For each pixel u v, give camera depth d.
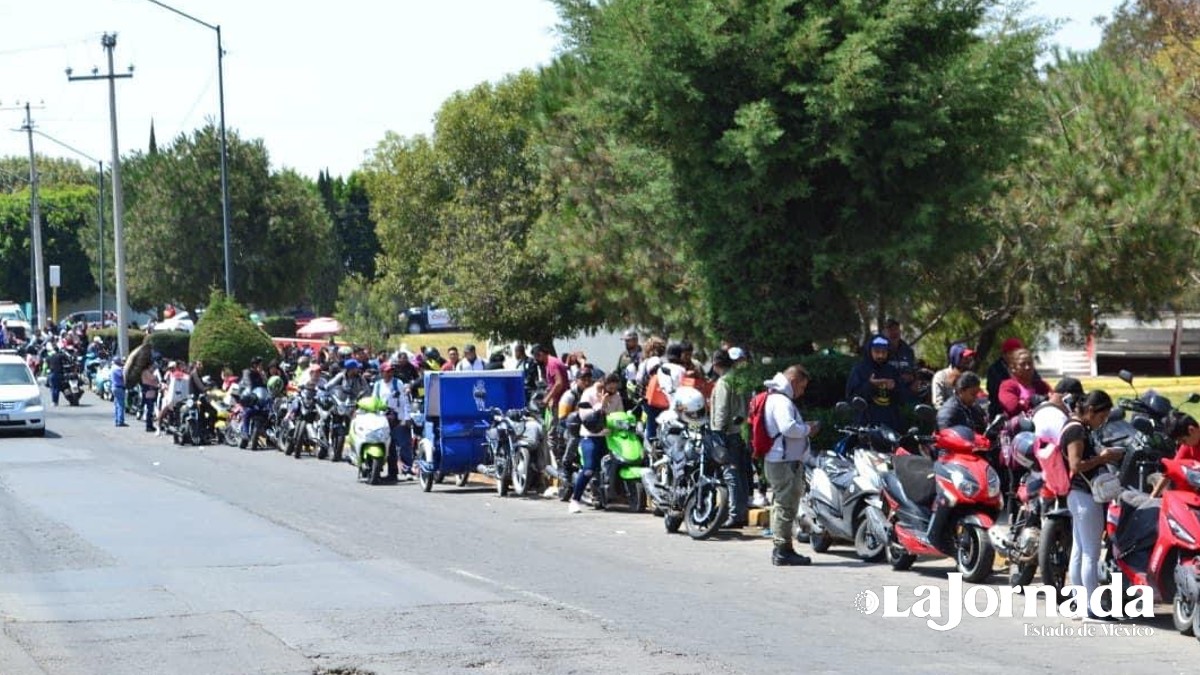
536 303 46.09
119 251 57.69
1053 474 12.96
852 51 18.98
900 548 15.77
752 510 19.95
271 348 49.44
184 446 37.06
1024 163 23.73
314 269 86.88
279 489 25.36
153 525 19.97
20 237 124.50
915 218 19.84
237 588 14.56
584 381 23.14
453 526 19.88
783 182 19.84
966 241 20.70
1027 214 24.72
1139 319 25.72
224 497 23.84
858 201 20.38
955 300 25.78
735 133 19.22
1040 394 17.14
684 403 19.38
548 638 11.84
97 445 37.34
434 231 76.00
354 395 32.19
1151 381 44.81
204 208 82.56
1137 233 24.16
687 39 19.55
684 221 21.41
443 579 15.10
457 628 12.32
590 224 28.08
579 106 24.62
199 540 18.36
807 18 19.80
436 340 86.75
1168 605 13.51
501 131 72.25
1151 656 11.31
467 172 73.81
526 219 57.91
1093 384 44.16
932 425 18.66
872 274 20.58
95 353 63.72
